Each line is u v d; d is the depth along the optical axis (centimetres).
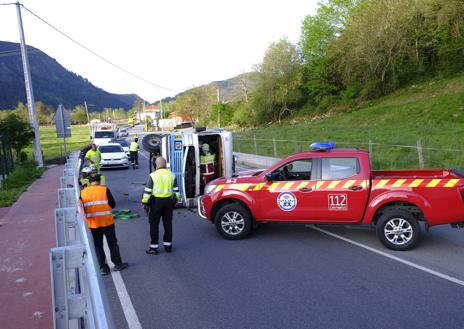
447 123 2762
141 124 15088
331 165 754
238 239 800
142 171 2078
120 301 533
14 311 513
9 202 1261
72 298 278
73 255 280
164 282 595
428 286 549
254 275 609
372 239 777
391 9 4106
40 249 774
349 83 5212
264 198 779
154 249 729
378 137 2461
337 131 3231
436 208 683
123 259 709
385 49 4428
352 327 446
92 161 1455
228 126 7106
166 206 726
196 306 512
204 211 831
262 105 6131
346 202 734
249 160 2220
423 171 783
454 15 3847
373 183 724
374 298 517
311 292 541
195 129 1198
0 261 712
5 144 2094
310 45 5891
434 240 760
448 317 462
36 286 594
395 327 443
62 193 631
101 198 636
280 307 501
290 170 810
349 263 648
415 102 3616
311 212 755
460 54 4034
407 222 695
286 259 677
